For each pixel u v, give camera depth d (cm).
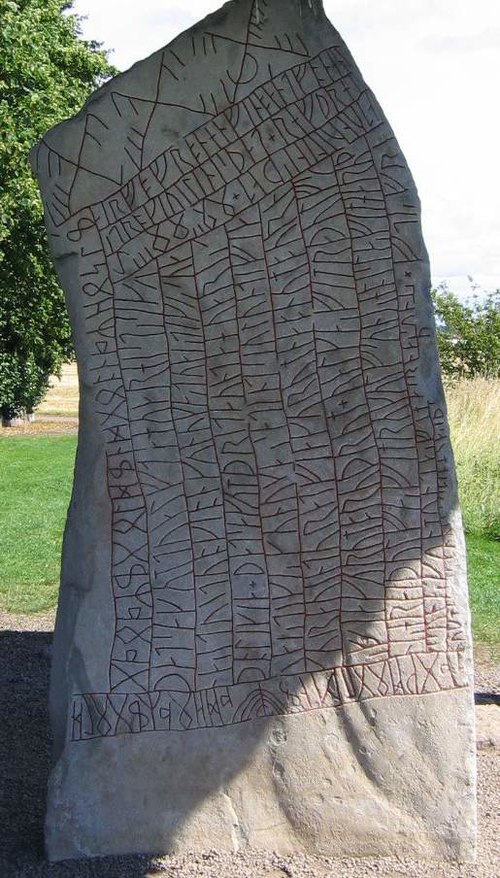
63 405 3262
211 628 379
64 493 1278
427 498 382
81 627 375
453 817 380
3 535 976
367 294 375
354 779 382
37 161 364
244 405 375
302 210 371
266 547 379
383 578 382
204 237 369
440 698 384
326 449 378
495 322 1767
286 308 374
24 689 557
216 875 365
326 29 369
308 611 381
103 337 370
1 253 1789
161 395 373
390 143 372
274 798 382
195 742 379
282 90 368
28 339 2231
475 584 786
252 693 381
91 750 375
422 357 379
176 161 366
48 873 365
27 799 425
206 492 376
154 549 376
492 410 1220
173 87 364
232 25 364
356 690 383
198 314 371
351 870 371
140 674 377
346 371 377
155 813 378
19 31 1570
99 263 368
